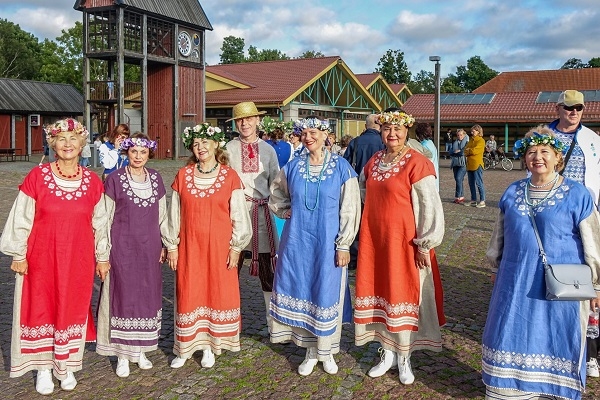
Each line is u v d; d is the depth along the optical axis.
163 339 5.13
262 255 5.14
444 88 79.88
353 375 4.36
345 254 4.22
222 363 4.58
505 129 36.22
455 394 4.04
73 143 3.93
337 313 4.32
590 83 44.19
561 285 3.34
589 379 4.24
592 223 3.48
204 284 4.45
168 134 27.53
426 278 4.20
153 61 26.12
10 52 61.56
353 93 32.72
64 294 3.95
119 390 4.12
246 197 5.12
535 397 3.61
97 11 24.88
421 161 4.10
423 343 4.25
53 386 4.09
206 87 29.55
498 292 3.66
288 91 26.98
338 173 4.27
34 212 3.93
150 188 4.34
